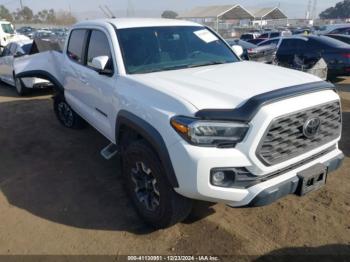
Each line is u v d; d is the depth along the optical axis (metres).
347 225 3.21
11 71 9.82
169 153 2.70
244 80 3.07
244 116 2.48
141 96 3.11
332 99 2.91
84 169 4.61
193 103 2.65
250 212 3.48
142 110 3.02
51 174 4.49
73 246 3.08
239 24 52.44
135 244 3.07
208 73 3.41
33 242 3.15
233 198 2.62
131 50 3.78
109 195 3.91
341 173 4.18
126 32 3.94
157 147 2.79
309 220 3.30
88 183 4.21
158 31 4.09
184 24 4.41
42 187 4.15
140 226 3.33
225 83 3.00
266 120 2.50
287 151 2.71
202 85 2.97
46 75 6.00
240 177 2.60
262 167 2.58
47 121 6.89
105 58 3.60
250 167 2.56
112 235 3.21
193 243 3.06
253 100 2.54
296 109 2.63
